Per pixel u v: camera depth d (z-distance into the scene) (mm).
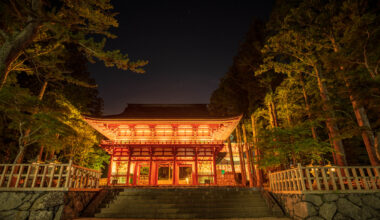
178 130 25094
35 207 9336
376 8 12898
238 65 24734
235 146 32156
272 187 13305
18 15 9500
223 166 30969
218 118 22438
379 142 11234
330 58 11828
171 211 11109
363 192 9609
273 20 19625
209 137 24891
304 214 9367
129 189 13242
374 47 11367
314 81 18750
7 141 17750
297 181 10125
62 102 19250
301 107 20266
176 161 23234
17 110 10977
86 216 10906
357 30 11117
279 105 21141
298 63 17188
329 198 9492
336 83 17266
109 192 13109
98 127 23609
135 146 22781
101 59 11742
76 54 25141
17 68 13414
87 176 12586
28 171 10102
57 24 10086
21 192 9711
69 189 9875
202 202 12023
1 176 9930
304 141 12234
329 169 10125
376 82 9727
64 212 9469
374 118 15602
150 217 10812
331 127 14289
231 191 13312
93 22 11102
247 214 11102
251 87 23516
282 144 12867
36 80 20203
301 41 15875
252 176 23078
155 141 23844
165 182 30484
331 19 14180
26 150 18875
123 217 10781
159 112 27641
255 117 23688
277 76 23156
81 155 22438
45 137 11883
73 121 19562
